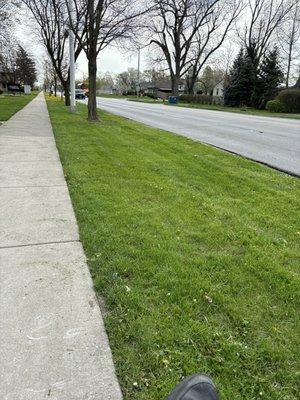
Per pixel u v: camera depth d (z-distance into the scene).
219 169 6.80
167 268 3.10
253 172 6.70
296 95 31.30
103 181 5.67
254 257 3.36
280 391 1.96
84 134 10.94
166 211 4.44
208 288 2.83
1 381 1.93
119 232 3.77
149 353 2.17
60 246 3.46
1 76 72.94
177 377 2.02
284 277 3.04
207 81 74.88
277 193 5.42
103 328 2.36
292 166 7.52
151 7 16.25
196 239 3.71
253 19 47.16
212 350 2.21
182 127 14.81
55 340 2.24
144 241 3.58
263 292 2.82
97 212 4.32
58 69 28.33
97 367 2.05
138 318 2.46
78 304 2.60
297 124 18.28
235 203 4.91
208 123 17.12
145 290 2.79
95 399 1.86
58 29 26.69
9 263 3.13
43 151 8.06
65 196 4.91
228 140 11.08
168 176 6.15
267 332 2.38
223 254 3.40
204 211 4.52
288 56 52.41
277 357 2.17
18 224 3.94
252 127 15.62
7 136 10.23
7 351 2.13
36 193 5.01
